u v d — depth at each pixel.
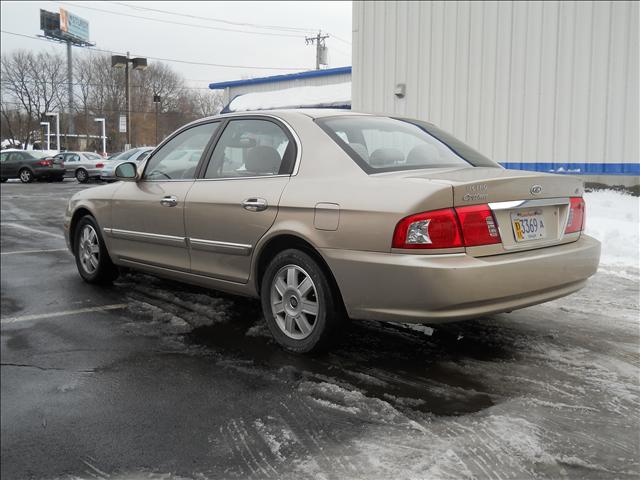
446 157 3.88
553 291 3.44
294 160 3.80
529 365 3.48
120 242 5.18
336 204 3.37
